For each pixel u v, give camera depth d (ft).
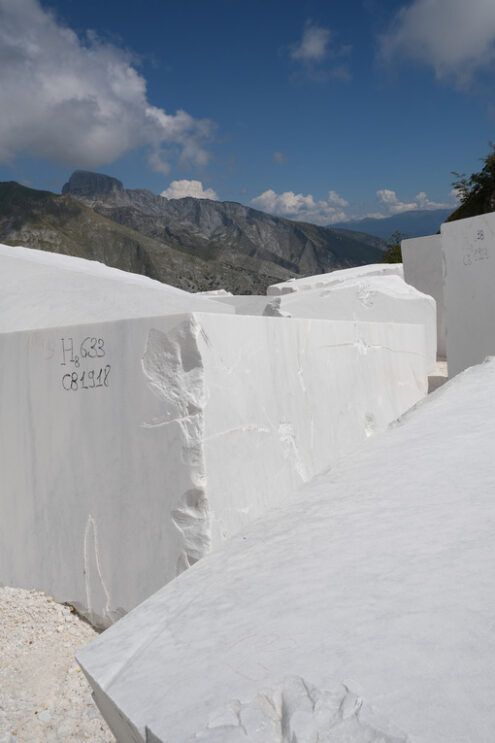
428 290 32.19
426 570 3.15
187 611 3.62
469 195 64.23
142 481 8.38
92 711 7.24
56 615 9.30
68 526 9.40
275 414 9.73
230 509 8.29
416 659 2.38
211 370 8.04
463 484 4.44
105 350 8.71
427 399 8.54
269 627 3.00
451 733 1.98
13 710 7.26
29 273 19.47
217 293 43.83
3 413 10.33
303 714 2.21
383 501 4.50
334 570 3.47
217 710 2.42
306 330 11.05
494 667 2.23
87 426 9.04
